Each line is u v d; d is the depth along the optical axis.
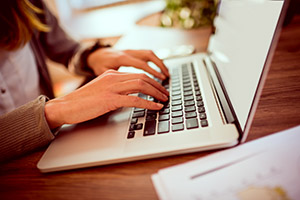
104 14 1.91
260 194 0.24
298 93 0.43
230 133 0.32
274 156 0.29
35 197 0.30
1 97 0.70
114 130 0.39
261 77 0.28
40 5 0.88
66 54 0.93
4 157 0.38
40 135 0.39
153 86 0.45
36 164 0.37
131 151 0.33
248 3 0.39
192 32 0.89
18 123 0.39
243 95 0.33
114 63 0.65
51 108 0.41
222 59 0.51
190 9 1.26
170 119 0.39
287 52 0.62
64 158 0.35
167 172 0.29
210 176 0.27
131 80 0.43
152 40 0.87
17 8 0.69
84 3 1.94
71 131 0.42
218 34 0.60
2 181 0.34
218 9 0.66
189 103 0.42
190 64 0.63
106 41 1.71
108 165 0.33
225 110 0.38
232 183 0.26
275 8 0.27
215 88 0.46
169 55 0.72
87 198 0.29
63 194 0.30
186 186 0.27
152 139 0.35
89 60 0.76
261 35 0.31
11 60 0.76
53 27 0.94
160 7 1.72
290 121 0.35
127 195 0.28
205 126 0.35
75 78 1.93
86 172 0.33
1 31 0.67
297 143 0.30
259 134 0.33
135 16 1.76
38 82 0.89
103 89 0.43
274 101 0.42
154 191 0.28
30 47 0.88
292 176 0.26
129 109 0.45
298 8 0.86
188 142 0.32
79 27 1.88
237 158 0.29
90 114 0.40
